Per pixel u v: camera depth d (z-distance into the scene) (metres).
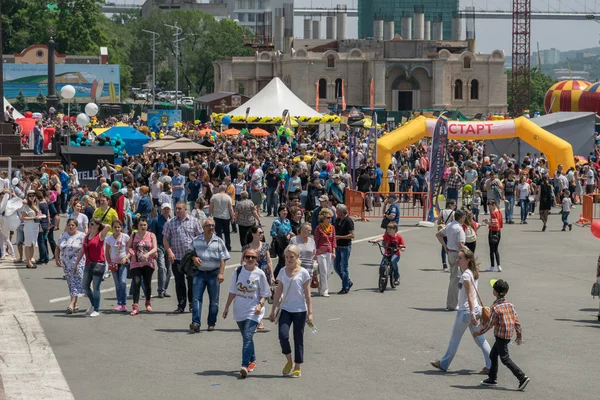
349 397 15.55
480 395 15.77
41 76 135.75
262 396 15.59
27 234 29.59
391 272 26.53
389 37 195.50
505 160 56.19
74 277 22.91
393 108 167.25
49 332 20.70
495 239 30.30
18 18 153.38
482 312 16.66
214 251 20.78
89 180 52.22
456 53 180.75
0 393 15.74
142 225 22.83
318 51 178.12
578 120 63.19
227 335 20.48
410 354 18.77
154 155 53.75
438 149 42.19
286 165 48.09
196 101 136.12
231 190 39.56
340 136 86.75
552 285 27.59
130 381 16.56
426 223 42.28
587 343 19.91
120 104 133.25
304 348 19.25
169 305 24.03
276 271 24.70
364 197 44.28
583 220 43.12
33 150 62.53
